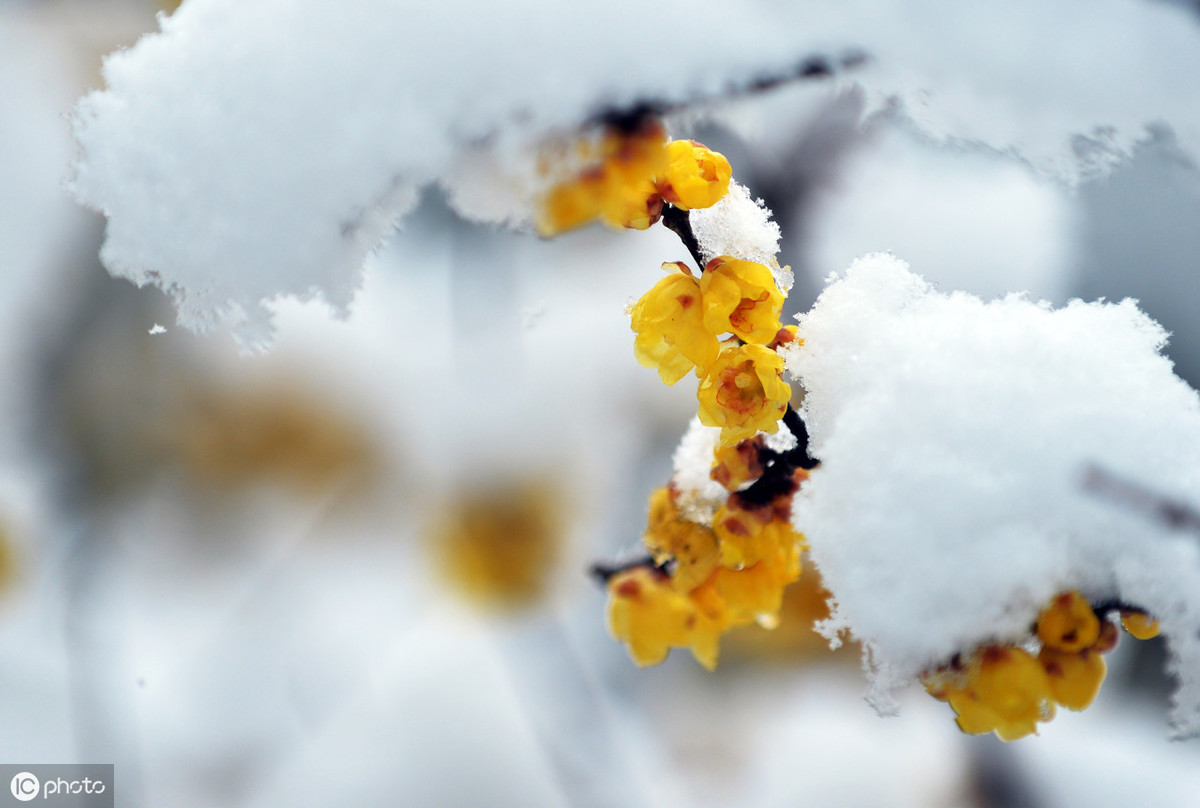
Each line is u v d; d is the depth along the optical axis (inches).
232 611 68.4
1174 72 29.1
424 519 73.6
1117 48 29.1
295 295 29.7
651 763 59.5
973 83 29.2
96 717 60.1
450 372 73.9
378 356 75.4
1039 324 30.0
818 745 59.9
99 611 66.9
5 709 59.8
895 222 55.6
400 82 29.3
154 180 29.6
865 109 29.6
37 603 67.2
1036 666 29.5
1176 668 29.9
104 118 29.7
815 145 52.4
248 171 29.5
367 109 29.3
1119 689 57.3
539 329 72.1
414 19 29.2
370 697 63.7
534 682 64.0
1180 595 29.5
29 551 69.6
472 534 72.1
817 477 29.7
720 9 29.2
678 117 29.3
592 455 72.4
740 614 32.5
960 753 57.5
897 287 30.4
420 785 58.3
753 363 30.5
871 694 29.8
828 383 30.4
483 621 69.1
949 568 29.2
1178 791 52.9
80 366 75.5
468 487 73.2
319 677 64.7
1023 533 29.3
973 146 29.5
